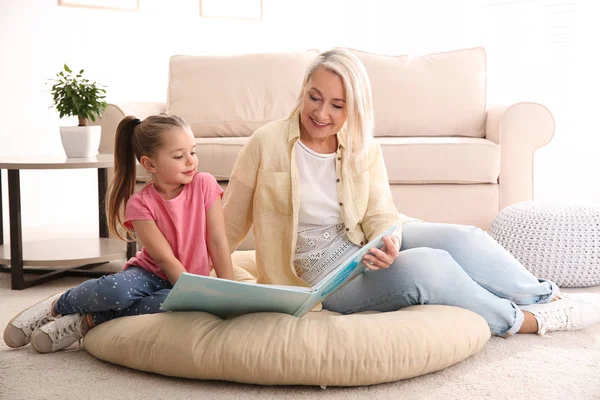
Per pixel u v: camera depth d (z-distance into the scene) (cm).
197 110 381
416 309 191
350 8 546
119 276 195
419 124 384
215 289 172
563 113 495
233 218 212
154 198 199
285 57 395
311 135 199
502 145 347
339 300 208
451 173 342
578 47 488
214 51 512
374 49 545
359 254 182
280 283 207
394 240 195
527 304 219
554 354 197
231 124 379
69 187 462
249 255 263
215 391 169
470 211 346
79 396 166
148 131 196
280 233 207
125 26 472
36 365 188
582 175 487
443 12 528
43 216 451
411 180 344
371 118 201
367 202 209
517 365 188
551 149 497
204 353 170
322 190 206
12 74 426
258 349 169
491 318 204
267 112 382
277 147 205
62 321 196
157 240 195
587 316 220
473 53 395
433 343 176
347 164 204
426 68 392
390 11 539
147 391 169
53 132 448
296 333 172
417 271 195
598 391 170
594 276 276
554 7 492
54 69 443
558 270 276
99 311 196
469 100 386
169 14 491
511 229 286
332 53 196
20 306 253
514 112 344
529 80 506
